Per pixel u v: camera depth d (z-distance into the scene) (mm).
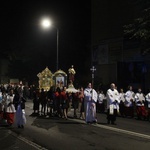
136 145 10703
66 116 19234
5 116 15750
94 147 10359
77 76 47688
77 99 19578
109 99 16281
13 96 15750
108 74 37438
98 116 21250
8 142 11289
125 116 21562
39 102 21656
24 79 56469
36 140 11633
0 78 66812
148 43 24125
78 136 12484
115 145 10688
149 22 21406
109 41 37438
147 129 14531
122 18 35281
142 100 19562
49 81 32188
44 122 17125
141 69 31547
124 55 34500
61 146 10516
